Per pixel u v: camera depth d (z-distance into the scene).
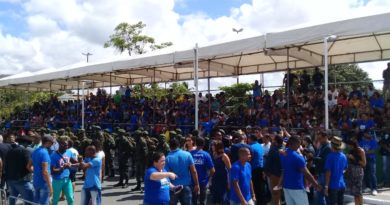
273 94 17.14
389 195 10.27
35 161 8.01
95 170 8.16
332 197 7.79
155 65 16.19
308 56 15.36
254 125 15.05
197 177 7.75
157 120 19.62
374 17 9.97
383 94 14.12
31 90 31.22
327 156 7.93
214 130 10.79
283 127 12.46
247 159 6.77
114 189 12.76
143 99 22.89
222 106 19.53
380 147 11.75
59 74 21.39
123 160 13.25
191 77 21.95
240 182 6.65
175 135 9.73
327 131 9.79
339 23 10.55
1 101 36.56
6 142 9.81
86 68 19.42
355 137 9.58
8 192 9.34
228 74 19.92
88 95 29.25
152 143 12.01
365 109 13.02
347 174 8.84
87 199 8.16
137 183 12.51
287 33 11.75
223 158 8.53
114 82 24.89
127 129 19.36
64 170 8.58
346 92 15.59
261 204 9.60
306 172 7.16
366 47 15.32
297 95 16.44
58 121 24.55
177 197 7.57
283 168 7.38
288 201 7.30
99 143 8.92
